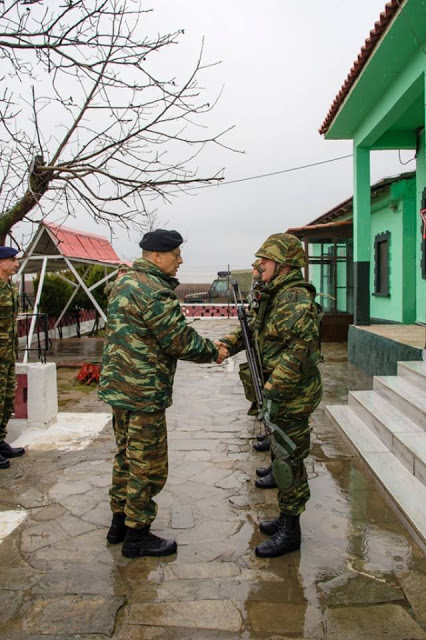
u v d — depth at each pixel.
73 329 16.11
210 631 2.38
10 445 4.96
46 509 3.64
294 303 2.88
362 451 4.54
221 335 14.95
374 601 2.58
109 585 2.73
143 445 2.93
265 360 3.12
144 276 2.97
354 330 9.34
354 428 5.20
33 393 5.39
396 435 4.38
